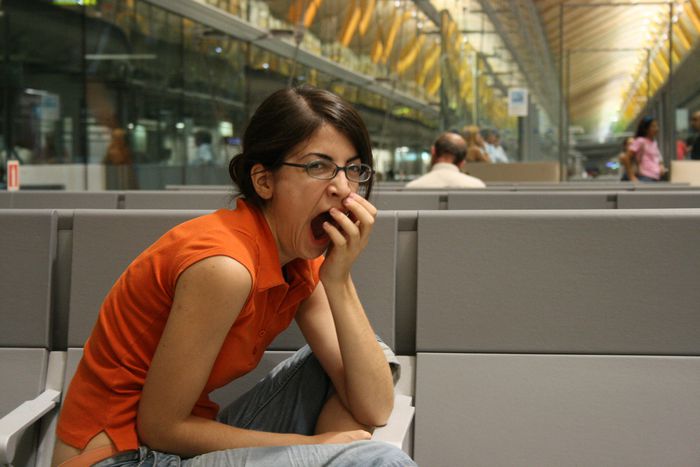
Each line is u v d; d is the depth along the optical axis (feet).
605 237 6.28
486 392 6.22
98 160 30.22
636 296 6.23
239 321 4.52
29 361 6.38
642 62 53.52
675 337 6.19
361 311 5.02
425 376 6.29
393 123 50.29
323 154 4.56
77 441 4.54
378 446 4.35
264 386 5.42
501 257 6.34
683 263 6.21
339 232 4.75
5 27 26.71
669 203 10.78
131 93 31.83
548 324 6.27
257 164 4.67
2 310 6.47
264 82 38.55
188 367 4.30
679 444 6.04
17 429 5.16
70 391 4.68
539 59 54.29
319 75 42.01
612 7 49.37
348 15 43.83
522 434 6.13
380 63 48.19
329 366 5.20
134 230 6.52
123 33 31.01
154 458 4.41
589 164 57.00
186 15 33.86
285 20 38.47
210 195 11.75
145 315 4.47
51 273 6.56
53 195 12.25
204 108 36.32
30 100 27.40
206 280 4.25
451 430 6.17
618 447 6.07
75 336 6.45
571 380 6.19
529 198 11.21
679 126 48.96
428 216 6.42
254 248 4.52
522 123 52.11
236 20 35.65
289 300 4.99
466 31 49.78
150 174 33.12
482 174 40.96
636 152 35.81
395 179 50.14
